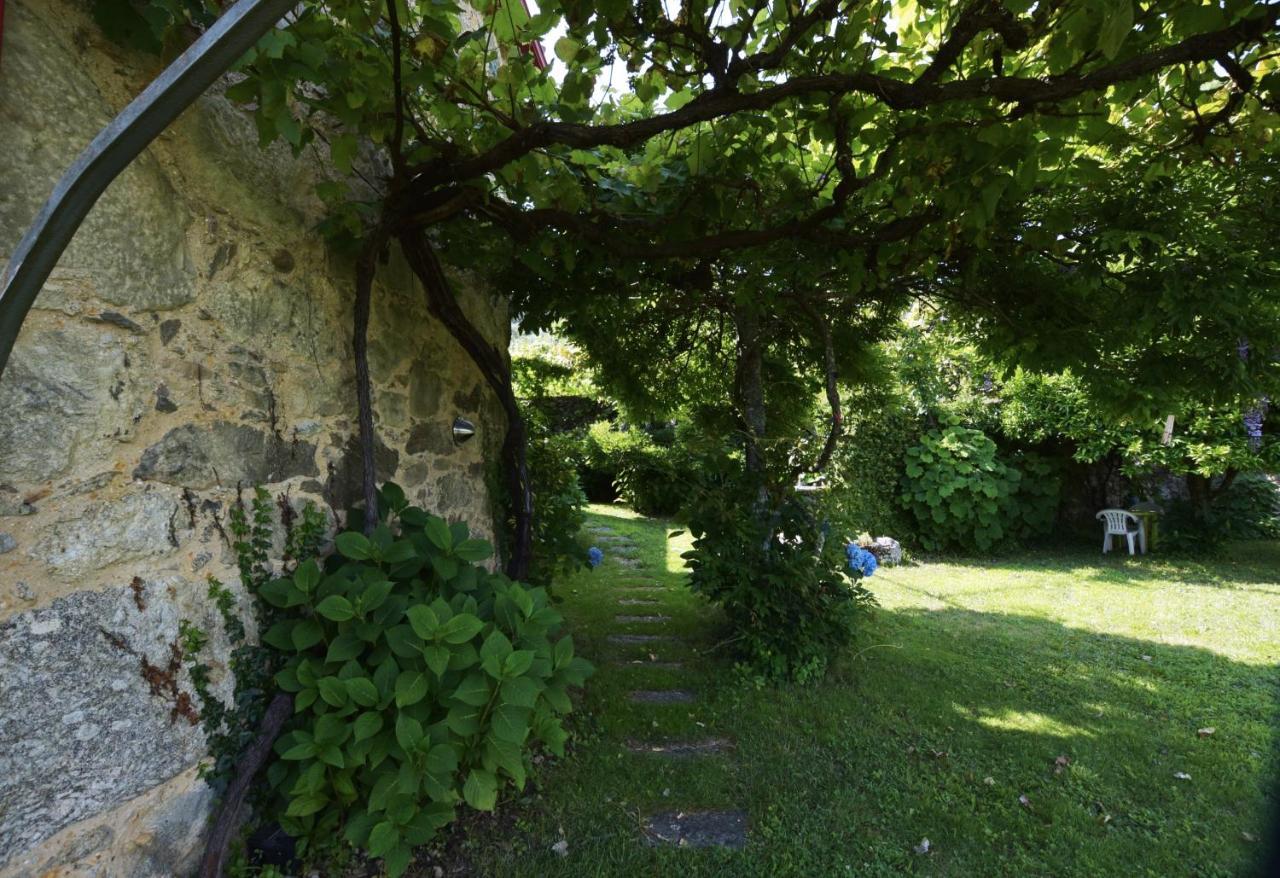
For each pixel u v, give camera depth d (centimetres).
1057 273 293
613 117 253
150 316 153
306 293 210
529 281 332
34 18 128
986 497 741
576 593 525
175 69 75
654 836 209
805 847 205
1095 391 313
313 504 209
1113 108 221
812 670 341
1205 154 214
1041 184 240
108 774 139
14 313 84
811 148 280
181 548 160
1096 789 248
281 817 178
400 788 162
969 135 190
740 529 355
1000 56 177
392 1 156
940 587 602
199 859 162
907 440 762
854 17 191
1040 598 562
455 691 174
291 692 177
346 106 172
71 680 132
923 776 252
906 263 294
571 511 406
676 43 190
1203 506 740
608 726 281
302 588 181
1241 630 467
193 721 161
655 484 798
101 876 137
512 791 224
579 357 484
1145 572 673
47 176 128
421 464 287
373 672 183
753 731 282
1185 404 304
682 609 475
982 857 206
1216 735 297
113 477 143
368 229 240
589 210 257
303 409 207
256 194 189
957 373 794
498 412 382
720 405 483
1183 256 220
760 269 311
